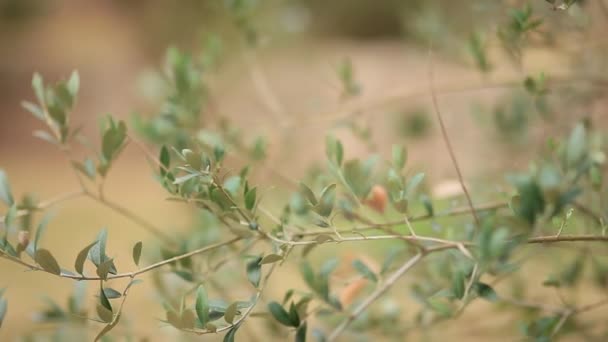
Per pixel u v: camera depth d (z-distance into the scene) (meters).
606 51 1.07
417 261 0.82
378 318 0.98
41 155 3.05
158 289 0.96
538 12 0.95
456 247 0.80
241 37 1.14
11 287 1.60
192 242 0.96
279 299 1.19
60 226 2.16
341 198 0.86
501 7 0.96
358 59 2.78
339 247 1.07
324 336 0.83
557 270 1.00
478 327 1.06
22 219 0.86
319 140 1.53
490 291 0.75
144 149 0.83
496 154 1.24
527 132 1.15
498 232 0.64
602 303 0.87
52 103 0.84
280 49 2.60
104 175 0.84
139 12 3.47
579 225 0.92
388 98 1.11
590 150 0.88
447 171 1.24
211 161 0.75
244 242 0.89
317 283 0.82
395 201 0.75
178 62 1.00
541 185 0.64
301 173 1.38
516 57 0.90
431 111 1.51
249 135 1.20
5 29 3.71
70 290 1.57
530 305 0.91
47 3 3.84
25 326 1.32
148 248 1.02
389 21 3.76
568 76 1.04
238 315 0.76
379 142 1.53
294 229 0.81
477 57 1.01
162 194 2.42
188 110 1.01
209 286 0.97
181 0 3.18
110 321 0.72
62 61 3.48
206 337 0.96
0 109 3.28
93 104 3.27
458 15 1.29
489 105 1.51
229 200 0.75
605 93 1.08
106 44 3.57
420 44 1.31
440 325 1.06
